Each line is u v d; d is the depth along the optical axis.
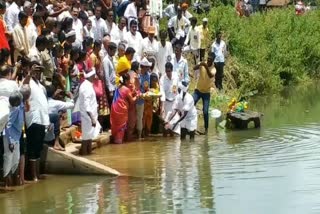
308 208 13.12
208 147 19.41
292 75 36.22
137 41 22.59
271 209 13.12
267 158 17.48
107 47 20.80
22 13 18.00
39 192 14.85
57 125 17.19
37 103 15.65
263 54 33.56
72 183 15.59
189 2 33.72
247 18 37.50
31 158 15.79
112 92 20.61
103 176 16.14
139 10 24.66
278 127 22.64
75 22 21.16
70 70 19.28
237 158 17.66
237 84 31.86
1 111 14.36
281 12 39.19
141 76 21.36
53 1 21.66
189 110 21.05
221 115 24.84
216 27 33.50
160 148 19.45
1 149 15.05
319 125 22.80
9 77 15.38
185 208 13.35
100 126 19.86
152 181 15.54
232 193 14.28
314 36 38.88
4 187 15.27
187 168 16.70
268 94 32.75
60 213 13.29
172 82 21.66
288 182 15.02
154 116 21.73
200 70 22.03
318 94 32.19
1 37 17.42
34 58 17.11
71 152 18.11
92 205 13.74
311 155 17.70
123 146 19.89
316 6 47.72
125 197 14.25
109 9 22.66
